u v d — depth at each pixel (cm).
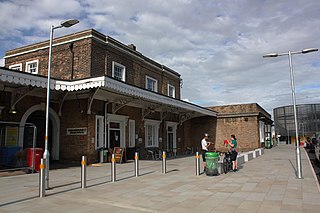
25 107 1504
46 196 809
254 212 645
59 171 1326
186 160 2002
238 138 2988
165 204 726
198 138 3172
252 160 1920
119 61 1983
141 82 2253
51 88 1337
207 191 882
